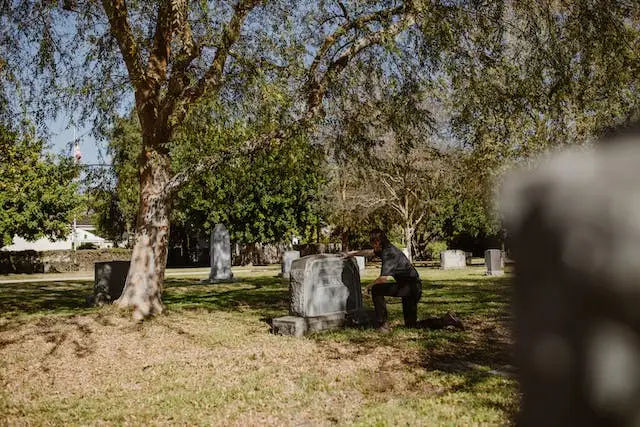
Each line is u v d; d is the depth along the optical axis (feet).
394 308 43.21
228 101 39.75
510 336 2.54
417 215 132.46
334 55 41.65
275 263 169.27
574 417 2.29
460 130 43.52
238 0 38.47
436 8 37.68
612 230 2.24
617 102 36.65
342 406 18.40
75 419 18.45
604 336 2.23
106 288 48.21
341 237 158.61
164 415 18.38
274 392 20.26
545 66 38.70
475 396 18.33
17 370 25.76
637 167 2.28
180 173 40.22
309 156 44.91
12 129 41.75
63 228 129.18
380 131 46.34
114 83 41.70
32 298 57.57
